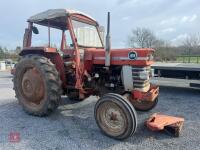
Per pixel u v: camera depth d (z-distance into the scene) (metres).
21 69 4.41
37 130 3.63
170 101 5.61
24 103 4.46
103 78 4.09
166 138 3.32
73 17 4.21
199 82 6.14
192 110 4.79
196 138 3.31
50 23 4.50
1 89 7.54
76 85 4.07
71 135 3.44
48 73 4.00
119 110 3.22
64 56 4.32
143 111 4.57
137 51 3.52
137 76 3.56
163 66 6.64
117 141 3.23
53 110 4.25
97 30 4.72
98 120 3.47
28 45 4.69
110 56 3.77
